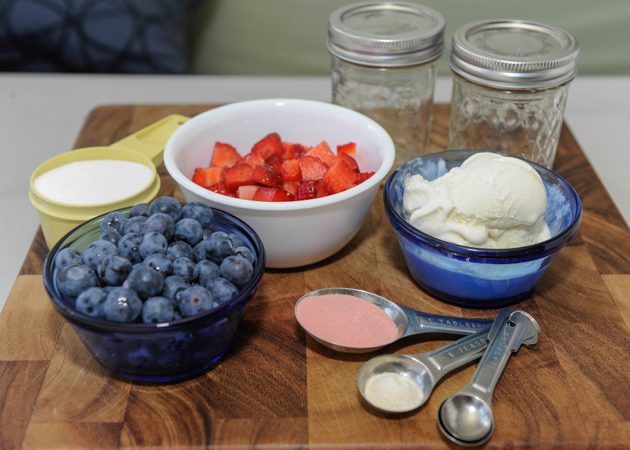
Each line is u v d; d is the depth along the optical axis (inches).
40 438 29.5
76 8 65.2
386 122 49.1
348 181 38.9
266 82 61.4
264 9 76.6
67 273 30.4
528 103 43.8
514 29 45.5
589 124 56.4
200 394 31.6
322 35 77.9
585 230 42.6
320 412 30.7
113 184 39.7
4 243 43.8
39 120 55.7
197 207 34.3
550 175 38.5
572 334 35.2
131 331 28.8
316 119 43.6
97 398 31.4
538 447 29.5
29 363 33.2
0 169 50.1
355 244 41.6
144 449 29.1
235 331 33.3
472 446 29.3
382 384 31.6
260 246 33.3
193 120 41.8
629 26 75.9
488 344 33.4
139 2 67.2
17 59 66.8
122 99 58.3
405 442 29.5
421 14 47.5
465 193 35.2
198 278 31.4
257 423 30.2
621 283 38.5
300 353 33.9
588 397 31.6
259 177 38.7
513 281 35.3
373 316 35.6
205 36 78.2
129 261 31.2
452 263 34.9
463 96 45.2
